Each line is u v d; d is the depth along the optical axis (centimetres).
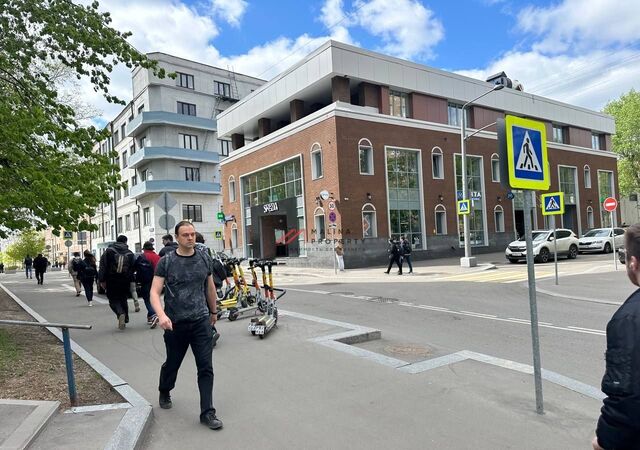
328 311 1055
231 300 941
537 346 432
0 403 440
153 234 4353
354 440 385
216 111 4803
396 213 2697
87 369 605
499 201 3291
